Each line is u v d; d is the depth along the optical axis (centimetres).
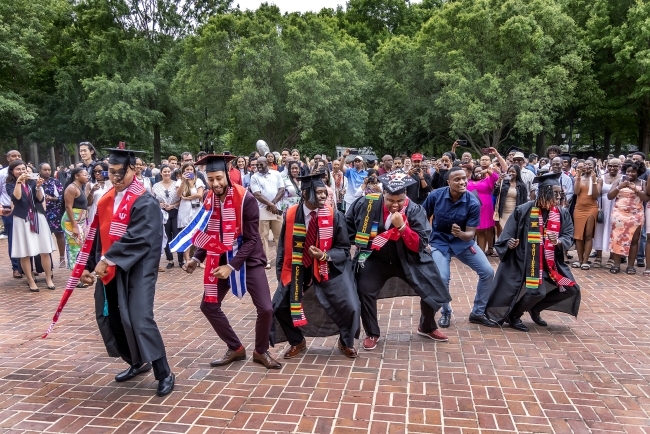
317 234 464
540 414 375
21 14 3008
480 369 457
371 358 486
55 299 727
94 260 466
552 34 2616
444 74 2533
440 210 566
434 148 3662
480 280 583
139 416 375
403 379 436
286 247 475
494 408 384
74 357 496
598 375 443
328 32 3000
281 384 428
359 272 511
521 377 439
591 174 886
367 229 489
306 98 2612
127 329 395
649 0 2527
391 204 475
